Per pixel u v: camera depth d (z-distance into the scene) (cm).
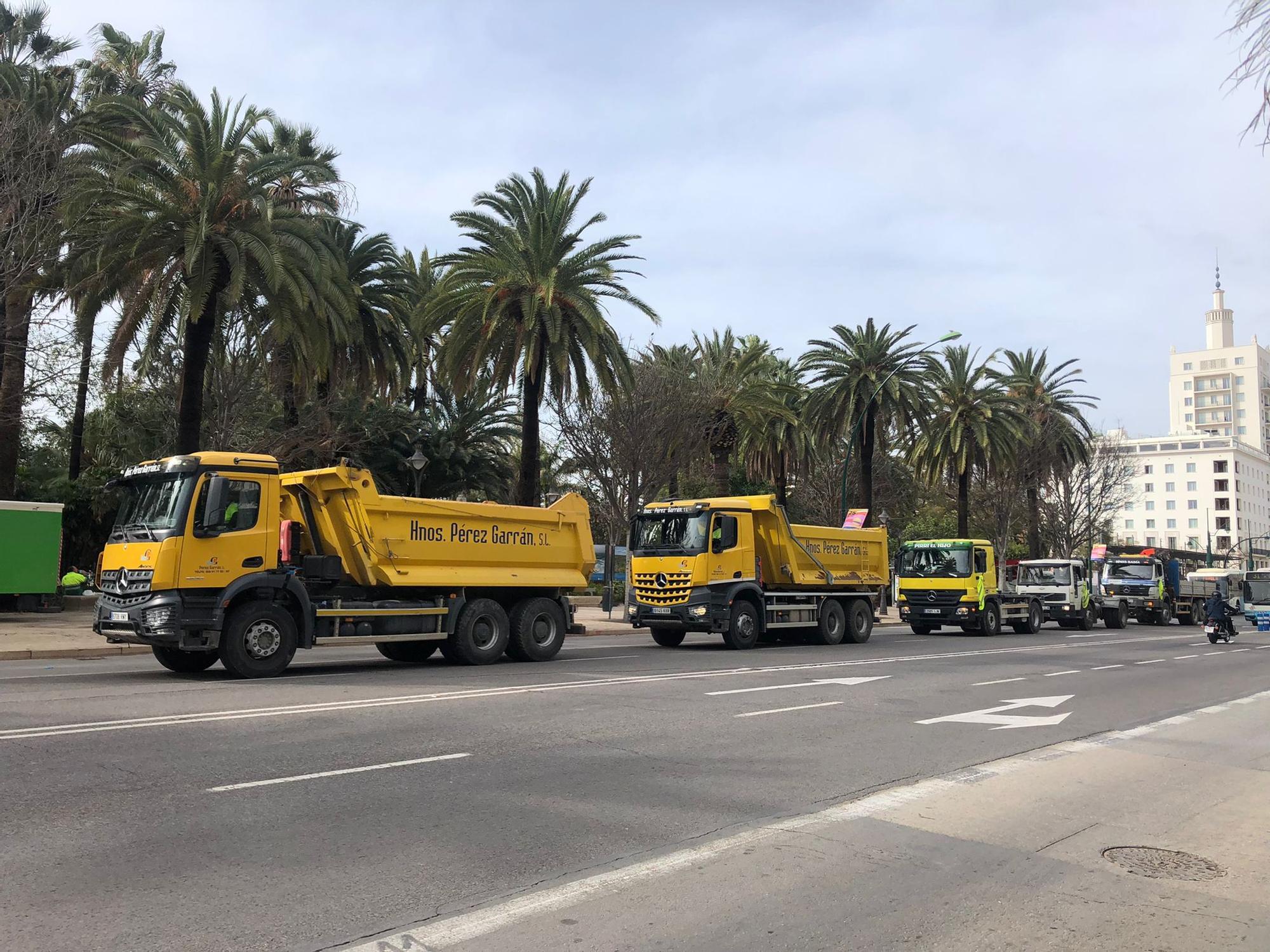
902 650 2217
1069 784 798
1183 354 15500
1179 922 488
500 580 1664
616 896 501
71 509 3356
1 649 1712
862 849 597
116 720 950
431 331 2819
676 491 4012
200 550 1298
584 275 2702
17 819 607
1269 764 912
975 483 5403
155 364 2720
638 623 2112
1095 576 4162
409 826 615
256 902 476
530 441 2728
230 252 2205
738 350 4625
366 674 1440
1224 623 2786
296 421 3094
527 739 916
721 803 703
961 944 452
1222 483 13525
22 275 2266
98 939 427
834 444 4375
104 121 2602
